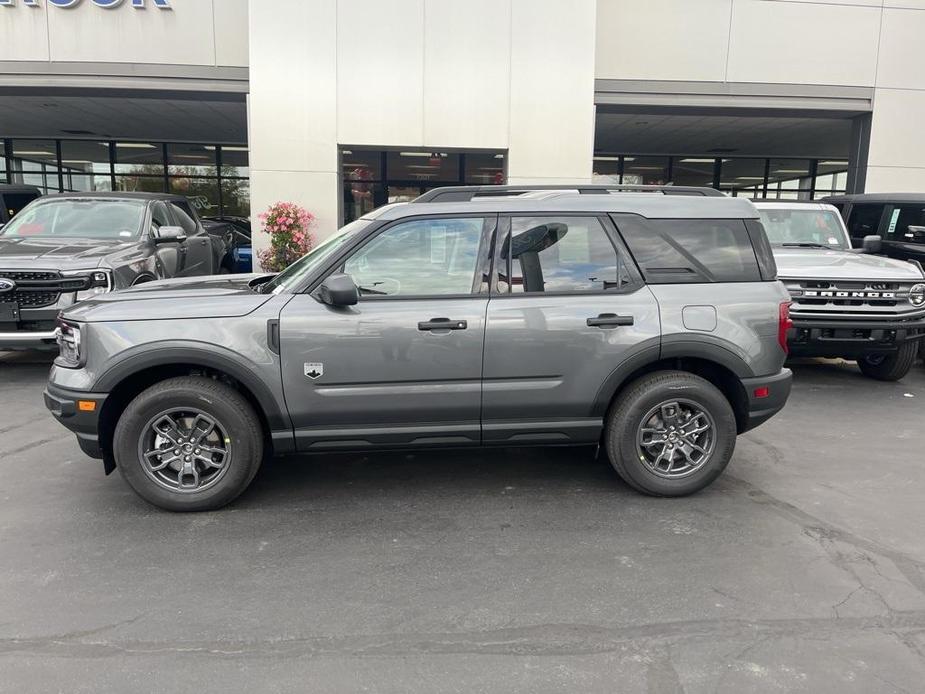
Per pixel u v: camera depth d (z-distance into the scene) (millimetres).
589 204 4539
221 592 3459
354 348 4246
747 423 4711
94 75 12594
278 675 2836
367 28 12102
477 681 2805
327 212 12391
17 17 12359
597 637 3102
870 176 13914
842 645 3049
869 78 13680
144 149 20062
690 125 15883
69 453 5469
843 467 5246
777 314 4594
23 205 11578
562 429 4531
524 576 3631
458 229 4418
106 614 3254
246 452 4312
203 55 12680
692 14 13305
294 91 12125
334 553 3877
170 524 4230
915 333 7262
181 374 4438
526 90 12430
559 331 4383
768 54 13508
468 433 4469
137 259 8086
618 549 3928
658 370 4637
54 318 7172
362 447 4445
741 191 21750
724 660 2943
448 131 12398
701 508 4492
